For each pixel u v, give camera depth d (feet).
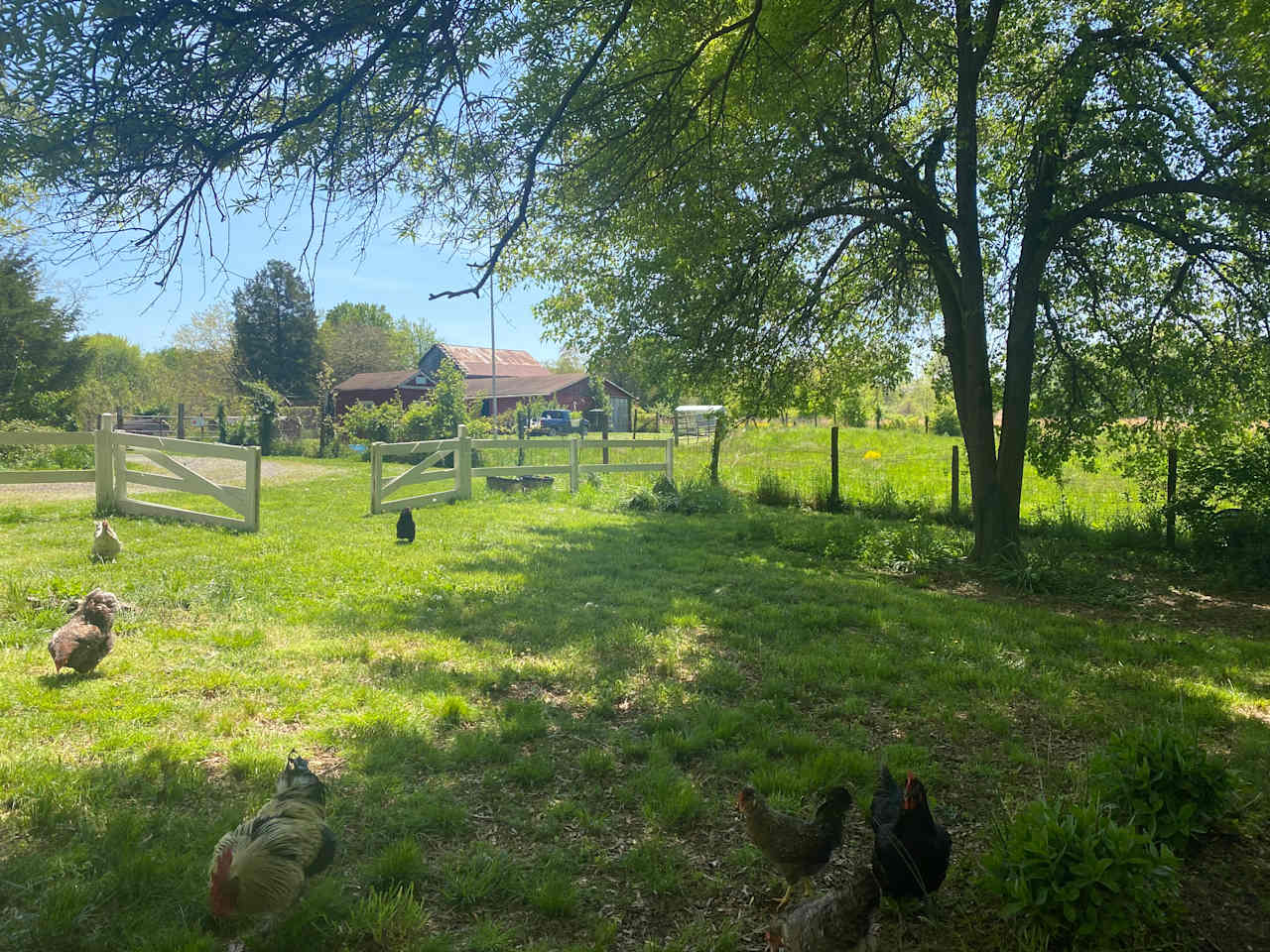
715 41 32.04
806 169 35.47
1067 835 12.15
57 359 114.62
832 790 12.84
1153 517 48.44
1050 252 41.91
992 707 21.21
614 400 211.82
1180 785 14.65
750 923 12.53
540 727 18.84
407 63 17.04
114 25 13.75
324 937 11.57
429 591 31.73
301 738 17.79
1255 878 13.80
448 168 20.57
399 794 15.49
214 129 15.97
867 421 185.78
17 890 11.92
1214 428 44.60
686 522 53.83
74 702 19.11
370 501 57.36
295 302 204.03
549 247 37.83
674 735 18.52
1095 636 28.76
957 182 40.98
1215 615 34.19
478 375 242.37
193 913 11.79
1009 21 38.06
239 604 28.43
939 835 11.80
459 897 12.64
